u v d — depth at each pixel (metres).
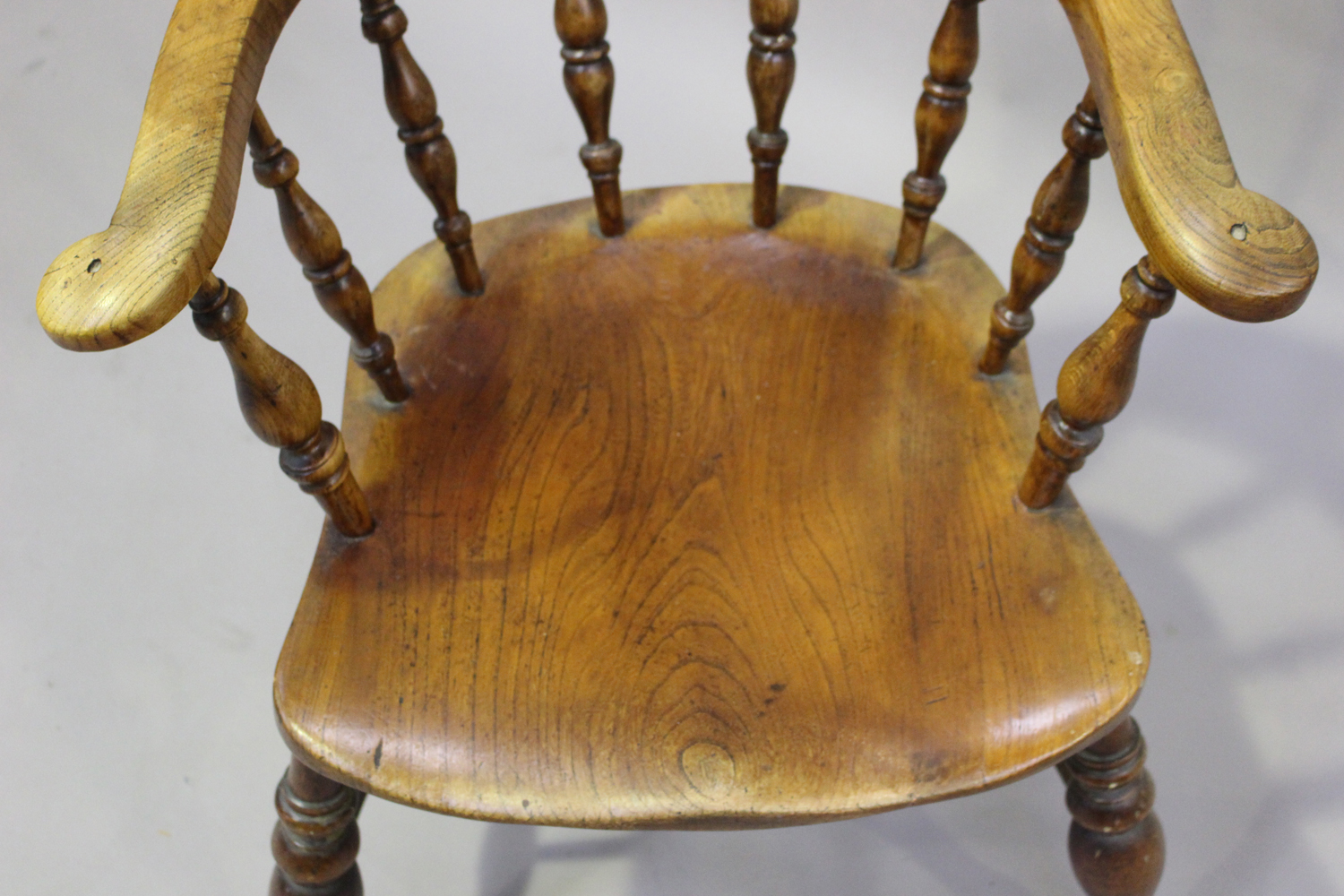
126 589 1.32
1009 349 0.85
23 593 1.32
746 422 0.85
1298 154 1.51
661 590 0.76
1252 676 1.20
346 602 0.76
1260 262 0.54
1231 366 1.42
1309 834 1.10
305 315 1.53
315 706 0.71
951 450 0.83
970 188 1.56
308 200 0.78
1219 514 1.30
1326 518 1.29
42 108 1.74
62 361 1.51
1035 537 0.77
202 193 0.58
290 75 1.76
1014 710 0.70
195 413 1.47
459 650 0.74
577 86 0.89
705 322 0.92
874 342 0.90
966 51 0.82
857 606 0.75
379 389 0.88
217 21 0.64
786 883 1.11
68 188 1.64
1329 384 1.39
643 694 0.71
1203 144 0.58
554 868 1.12
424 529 0.80
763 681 0.72
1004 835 1.13
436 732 0.70
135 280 0.55
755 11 0.86
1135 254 1.49
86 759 1.20
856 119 1.62
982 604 0.74
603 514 0.81
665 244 0.97
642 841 1.14
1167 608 1.25
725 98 1.69
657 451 0.84
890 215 0.98
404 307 0.94
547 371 0.89
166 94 0.62
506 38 1.78
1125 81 0.60
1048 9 1.63
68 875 1.13
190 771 1.19
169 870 1.13
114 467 1.42
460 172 1.64
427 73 1.74
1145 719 1.18
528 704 0.71
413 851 1.14
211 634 1.29
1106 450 1.36
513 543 0.79
